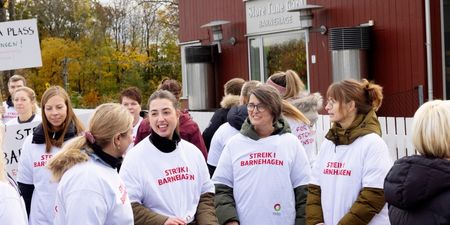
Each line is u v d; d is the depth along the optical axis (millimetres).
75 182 3424
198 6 16453
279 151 4562
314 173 4449
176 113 4309
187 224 4242
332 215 4262
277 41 13922
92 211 3383
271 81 6109
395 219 3225
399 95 10945
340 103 4215
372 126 4223
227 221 4516
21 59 8828
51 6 38844
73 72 35844
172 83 6371
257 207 4516
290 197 4562
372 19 11383
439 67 10422
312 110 5996
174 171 4246
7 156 6473
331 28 11578
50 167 3537
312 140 5832
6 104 8617
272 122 4605
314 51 12758
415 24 10578
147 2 42406
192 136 5660
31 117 6996
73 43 37344
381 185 4055
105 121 3531
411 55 10695
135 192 4133
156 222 4039
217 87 15727
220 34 15430
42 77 35656
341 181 4223
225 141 5484
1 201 3012
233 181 4641
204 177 4465
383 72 11234
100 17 40688
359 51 11211
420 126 3174
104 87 37031
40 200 4898
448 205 2979
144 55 39438
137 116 6617
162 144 4246
